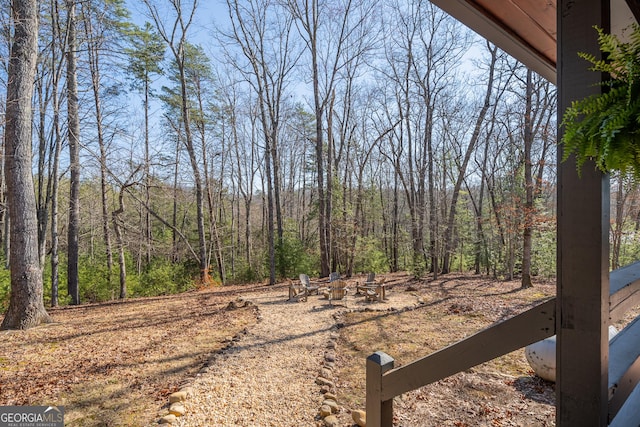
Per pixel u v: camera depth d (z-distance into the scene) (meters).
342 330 6.17
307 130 19.98
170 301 9.64
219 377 4.09
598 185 0.90
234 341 5.48
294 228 19.83
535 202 9.65
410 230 15.62
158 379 4.10
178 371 4.34
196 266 15.16
